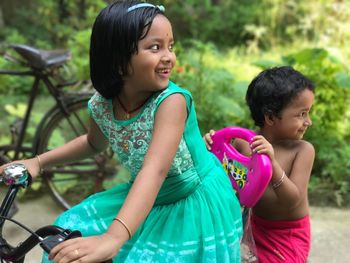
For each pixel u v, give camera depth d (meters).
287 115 1.92
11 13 7.74
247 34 7.36
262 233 2.04
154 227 1.56
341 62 3.94
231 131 1.84
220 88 4.01
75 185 3.40
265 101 1.94
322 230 3.05
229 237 1.60
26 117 3.29
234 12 7.50
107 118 1.59
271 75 1.96
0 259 1.39
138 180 1.35
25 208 3.39
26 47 3.08
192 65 3.95
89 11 5.68
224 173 1.74
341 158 3.60
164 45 1.42
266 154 1.72
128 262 1.52
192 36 7.57
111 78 1.46
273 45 6.93
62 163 1.78
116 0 1.49
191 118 1.54
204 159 1.65
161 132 1.42
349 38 6.15
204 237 1.54
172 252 1.52
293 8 7.29
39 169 1.71
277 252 1.98
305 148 1.97
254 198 1.74
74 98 3.15
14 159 3.33
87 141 1.76
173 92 1.45
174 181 1.56
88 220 1.65
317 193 3.43
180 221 1.56
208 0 7.61
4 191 2.55
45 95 5.46
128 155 1.57
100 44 1.43
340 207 3.34
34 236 1.29
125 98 1.53
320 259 2.76
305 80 1.93
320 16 6.71
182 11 7.54
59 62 3.13
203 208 1.58
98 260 1.21
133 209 1.30
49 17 6.87
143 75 1.41
